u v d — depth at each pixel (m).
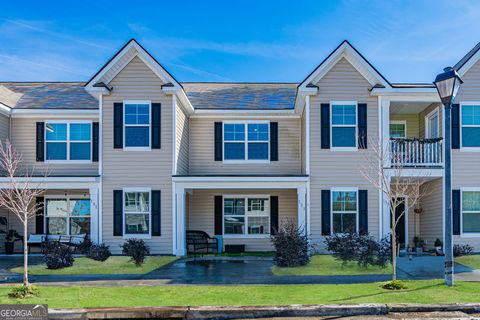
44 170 20.14
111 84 18.48
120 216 18.16
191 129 21.00
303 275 13.91
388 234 17.75
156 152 18.34
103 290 11.34
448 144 11.62
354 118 18.30
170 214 18.19
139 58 18.52
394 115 21.12
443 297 10.13
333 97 18.33
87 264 15.93
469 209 17.97
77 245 18.27
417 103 18.81
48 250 16.33
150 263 16.17
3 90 21.75
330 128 18.27
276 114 20.77
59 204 20.72
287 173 20.77
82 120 20.33
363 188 18.06
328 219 18.00
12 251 19.38
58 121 20.33
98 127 20.11
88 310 9.20
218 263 16.48
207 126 21.02
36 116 20.28
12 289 10.97
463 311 9.48
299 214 18.06
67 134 20.30
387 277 13.34
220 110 20.66
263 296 10.47
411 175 17.81
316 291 11.00
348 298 10.12
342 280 12.93
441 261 16.02
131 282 12.75
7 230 20.17
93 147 20.20
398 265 15.34
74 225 20.64
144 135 18.39
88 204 20.75
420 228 20.64
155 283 12.57
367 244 15.52
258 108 20.73
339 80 18.39
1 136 19.64
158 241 18.11
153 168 18.30
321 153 18.23
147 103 18.42
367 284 11.96
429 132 19.91
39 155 20.19
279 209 21.02
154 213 18.17
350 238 15.91
